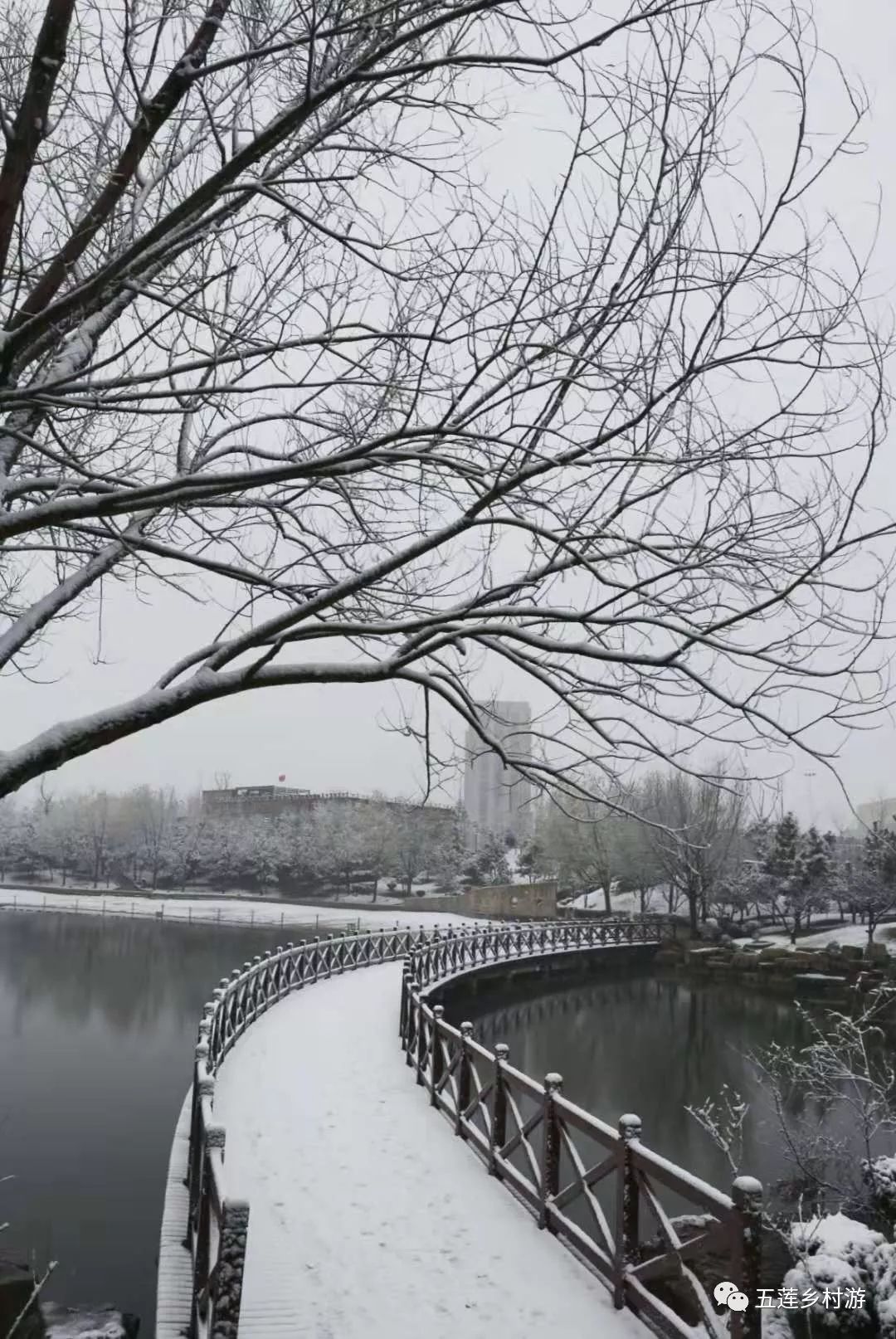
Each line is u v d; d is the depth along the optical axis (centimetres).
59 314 316
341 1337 490
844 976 2861
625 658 382
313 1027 1464
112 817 7338
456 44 365
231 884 6281
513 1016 2550
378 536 486
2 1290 727
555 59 312
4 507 415
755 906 4188
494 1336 487
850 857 3859
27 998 2592
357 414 434
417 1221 650
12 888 6388
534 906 4622
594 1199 573
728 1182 1198
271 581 445
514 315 342
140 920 4738
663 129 331
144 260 349
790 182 333
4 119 302
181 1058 1945
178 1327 530
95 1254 991
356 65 327
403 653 402
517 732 434
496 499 366
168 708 383
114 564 500
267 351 367
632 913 4297
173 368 378
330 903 5303
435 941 2328
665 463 359
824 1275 666
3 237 317
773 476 383
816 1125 1120
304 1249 605
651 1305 487
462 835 5319
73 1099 1620
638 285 347
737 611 388
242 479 348
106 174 376
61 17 300
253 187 330
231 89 365
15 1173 1241
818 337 354
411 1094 1037
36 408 403
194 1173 664
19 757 359
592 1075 1864
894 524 361
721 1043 2183
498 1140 762
